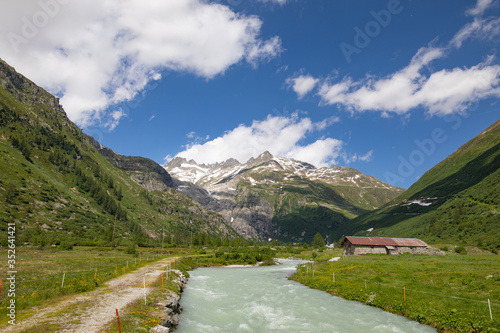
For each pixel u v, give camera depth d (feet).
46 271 130.21
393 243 325.01
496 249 316.19
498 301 81.71
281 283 162.91
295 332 71.77
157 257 322.75
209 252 481.87
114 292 86.79
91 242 449.06
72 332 47.75
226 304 103.19
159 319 62.49
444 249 334.24
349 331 72.90
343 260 248.32
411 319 81.56
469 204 617.62
